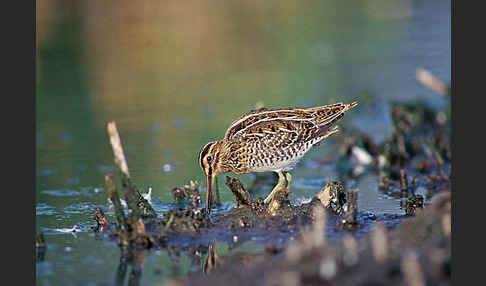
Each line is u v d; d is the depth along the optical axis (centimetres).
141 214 1107
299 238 1020
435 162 1462
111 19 2662
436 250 828
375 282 754
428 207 947
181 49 2412
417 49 2327
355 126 1723
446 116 1639
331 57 2300
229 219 1116
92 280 891
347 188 1347
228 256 956
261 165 1302
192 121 1783
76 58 2317
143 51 2391
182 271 914
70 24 2591
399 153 1510
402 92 1920
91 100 1981
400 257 819
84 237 1071
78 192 1312
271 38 2544
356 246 874
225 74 2192
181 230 1066
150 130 1725
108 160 1521
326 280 768
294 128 1284
